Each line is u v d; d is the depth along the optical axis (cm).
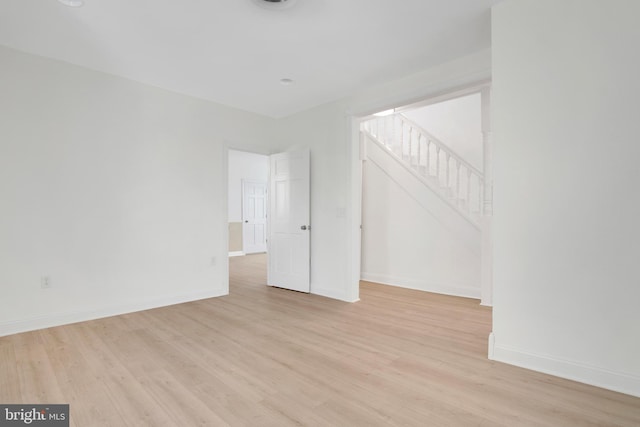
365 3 221
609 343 194
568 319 206
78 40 270
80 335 282
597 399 184
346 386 200
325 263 424
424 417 169
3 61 280
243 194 883
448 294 436
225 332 292
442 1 221
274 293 439
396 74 336
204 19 239
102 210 334
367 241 529
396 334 288
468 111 527
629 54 187
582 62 201
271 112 462
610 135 192
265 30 255
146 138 363
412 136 554
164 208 377
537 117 216
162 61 309
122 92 346
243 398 186
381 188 511
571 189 204
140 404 179
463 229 428
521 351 224
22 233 289
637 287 186
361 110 379
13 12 230
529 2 218
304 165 436
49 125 303
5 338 273
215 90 381
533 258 218
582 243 201
